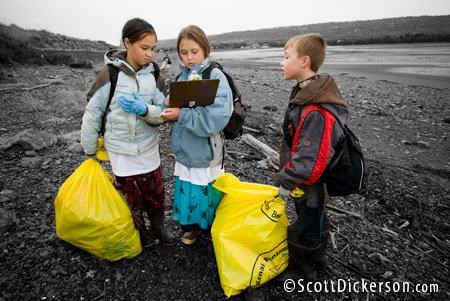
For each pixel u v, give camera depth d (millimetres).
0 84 8734
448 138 5520
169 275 2047
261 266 1865
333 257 2311
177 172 2086
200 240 2410
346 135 1600
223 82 1834
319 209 1765
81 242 1968
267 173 3664
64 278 1943
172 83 1578
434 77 13742
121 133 1810
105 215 1914
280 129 5176
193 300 1872
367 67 18938
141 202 2055
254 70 17234
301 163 1539
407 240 2561
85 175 1947
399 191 3326
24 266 2012
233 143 4527
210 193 2059
